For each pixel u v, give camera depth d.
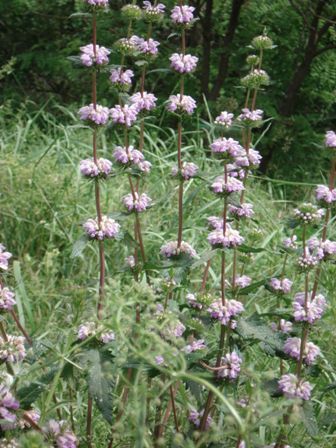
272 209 1.78
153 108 0.84
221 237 0.77
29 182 1.61
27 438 0.55
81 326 0.74
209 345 1.08
